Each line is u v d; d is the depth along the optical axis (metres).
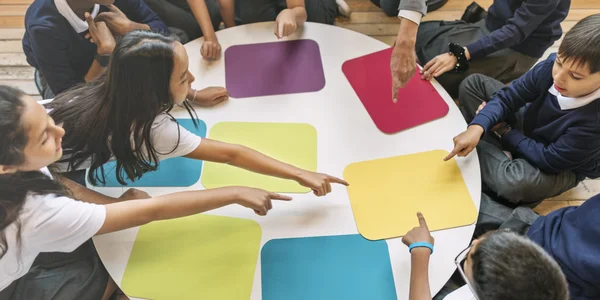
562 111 1.23
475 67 1.66
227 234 1.08
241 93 1.34
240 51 1.44
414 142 1.23
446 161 1.19
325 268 1.03
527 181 1.26
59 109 1.04
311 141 1.24
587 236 0.95
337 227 1.08
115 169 1.20
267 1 1.76
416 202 1.12
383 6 2.06
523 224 1.21
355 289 1.00
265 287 1.00
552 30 1.58
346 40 1.47
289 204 1.12
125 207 0.96
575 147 1.20
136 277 1.02
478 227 1.26
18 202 0.84
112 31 1.37
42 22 1.28
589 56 1.02
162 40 0.94
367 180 1.16
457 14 2.08
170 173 1.18
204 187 1.16
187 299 0.99
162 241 1.07
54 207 0.88
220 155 1.09
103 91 1.00
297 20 1.48
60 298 1.10
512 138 1.35
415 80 1.37
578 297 0.96
